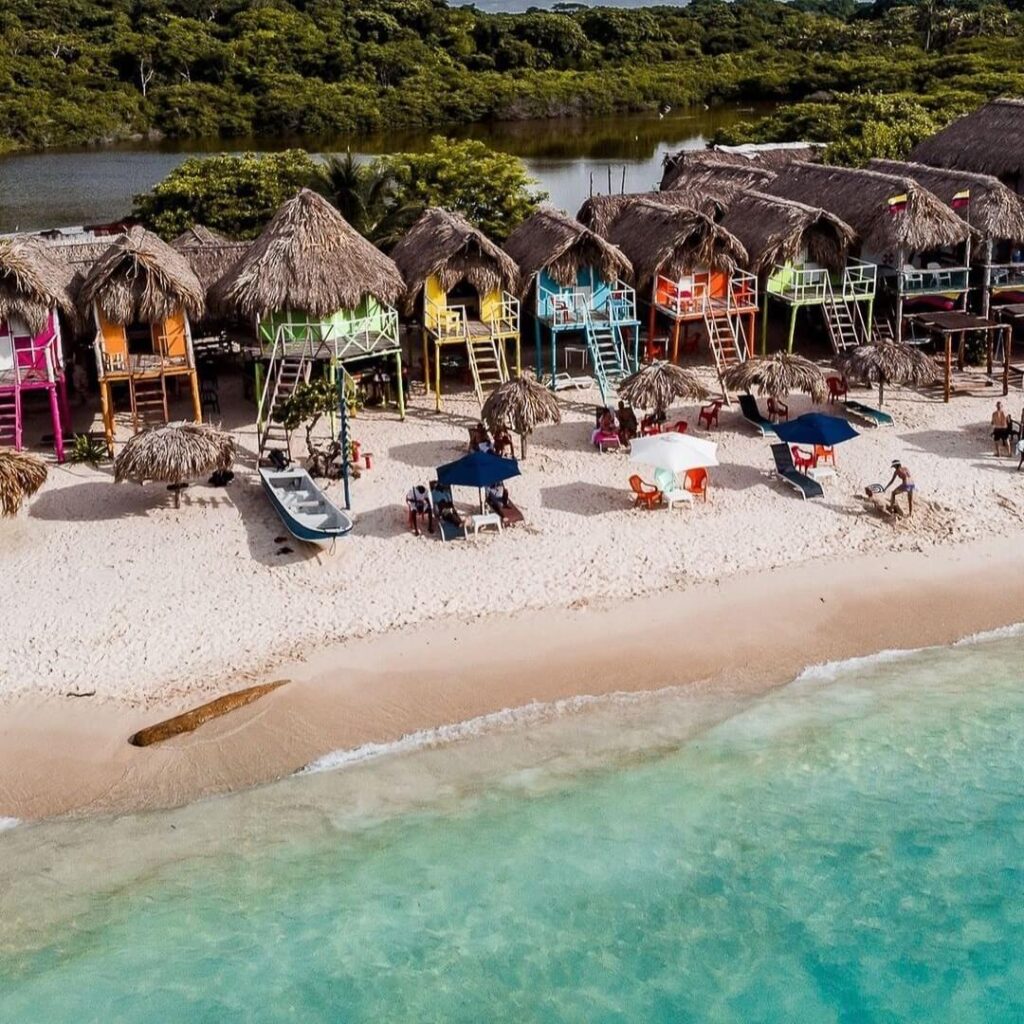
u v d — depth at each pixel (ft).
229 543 86.07
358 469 95.91
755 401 111.34
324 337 105.50
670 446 89.45
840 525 88.94
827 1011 53.26
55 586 80.07
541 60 420.77
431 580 81.35
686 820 63.57
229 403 116.37
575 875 60.34
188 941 55.77
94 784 63.36
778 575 82.53
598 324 115.44
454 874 60.03
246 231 178.19
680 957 56.18
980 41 381.81
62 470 99.04
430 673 72.02
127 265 99.96
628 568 83.15
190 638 74.38
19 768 63.87
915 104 242.99
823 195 133.18
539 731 68.44
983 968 56.13
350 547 85.35
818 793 65.10
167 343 103.81
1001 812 64.28
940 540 86.84
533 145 336.70
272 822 62.13
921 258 128.57
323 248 104.42
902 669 74.08
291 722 67.67
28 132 331.77
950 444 103.09
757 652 75.00
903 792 65.57
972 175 129.08
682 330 128.67
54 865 58.95
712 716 70.18
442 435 106.73
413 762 65.98
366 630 75.72
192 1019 51.65
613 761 66.90
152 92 354.33
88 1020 51.60
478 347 116.37
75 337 111.24
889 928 57.93
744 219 128.88
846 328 127.34
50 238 142.20
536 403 97.25
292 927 56.95
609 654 74.28
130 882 58.54
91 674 70.85
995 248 127.85
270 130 355.56
